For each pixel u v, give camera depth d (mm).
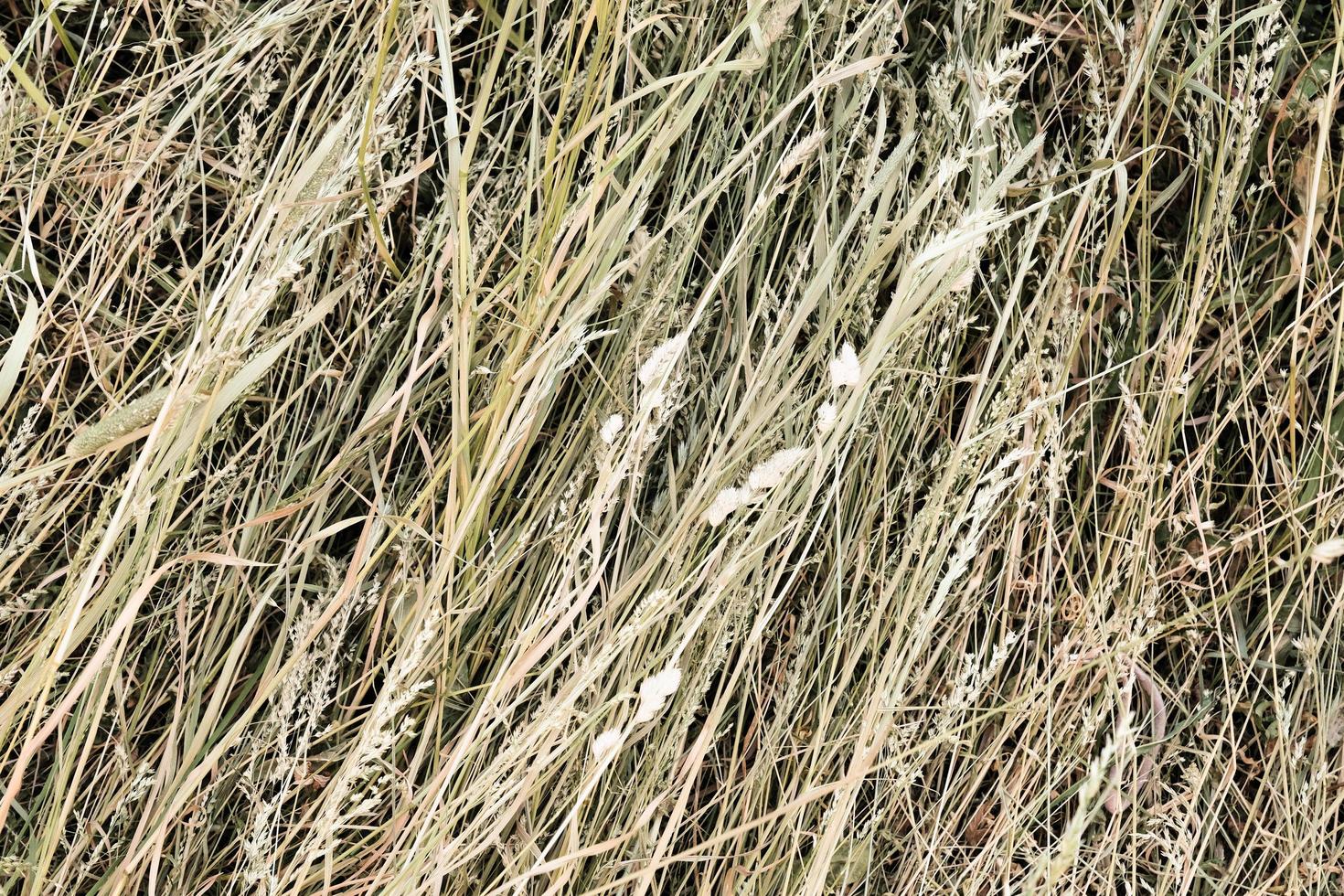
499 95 1892
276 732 1872
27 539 1857
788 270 1914
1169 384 1924
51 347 1919
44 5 1906
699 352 1909
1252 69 1900
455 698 1900
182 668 1865
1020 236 1945
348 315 1904
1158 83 1954
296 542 1896
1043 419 1915
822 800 1918
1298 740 1967
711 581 1858
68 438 1903
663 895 1931
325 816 1808
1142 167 1951
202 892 1899
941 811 1922
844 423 1802
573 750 1866
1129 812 1968
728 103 1904
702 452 1903
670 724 1885
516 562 1905
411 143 1927
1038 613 1947
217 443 1916
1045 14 1964
